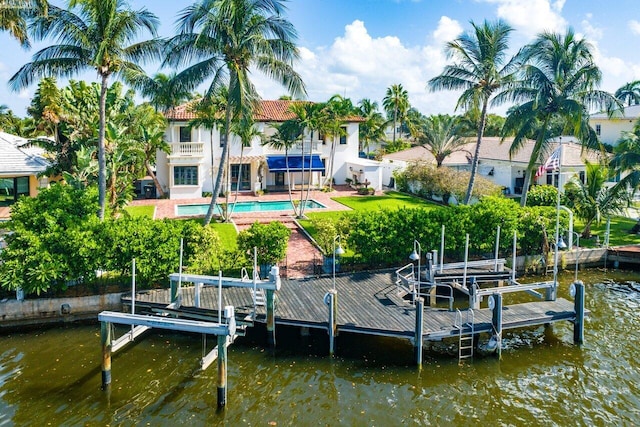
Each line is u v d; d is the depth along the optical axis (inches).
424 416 578.2
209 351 732.0
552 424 565.9
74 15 949.2
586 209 1277.1
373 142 3563.0
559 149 906.1
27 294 821.9
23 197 887.1
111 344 646.5
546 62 1299.2
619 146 1476.4
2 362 694.5
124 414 576.7
